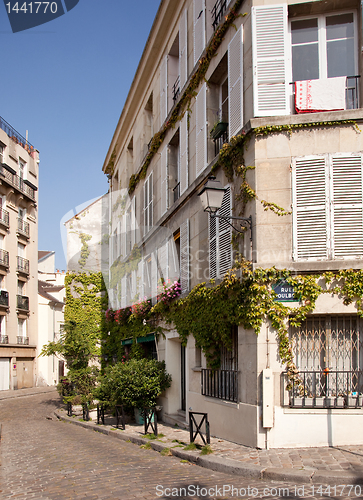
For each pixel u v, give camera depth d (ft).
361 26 25.61
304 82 26.07
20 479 19.95
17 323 99.55
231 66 29.63
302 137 25.44
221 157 29.32
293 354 24.52
